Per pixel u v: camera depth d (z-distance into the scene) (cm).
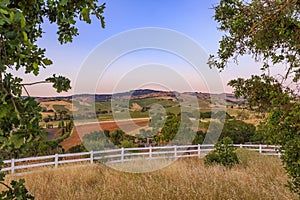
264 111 267
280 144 258
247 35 257
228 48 286
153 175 823
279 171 844
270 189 619
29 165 902
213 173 827
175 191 633
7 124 92
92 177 823
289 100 239
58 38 155
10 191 124
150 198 604
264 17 224
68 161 1014
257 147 1511
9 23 76
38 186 710
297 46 234
